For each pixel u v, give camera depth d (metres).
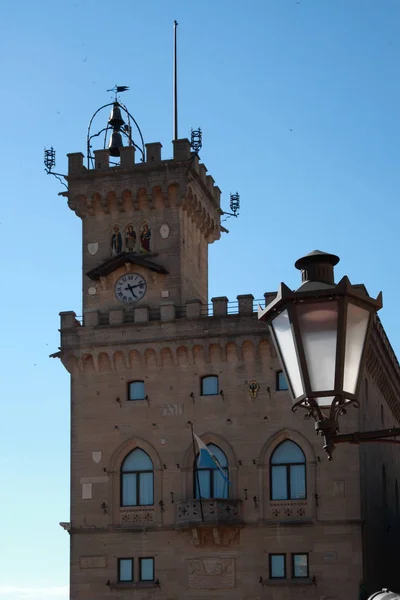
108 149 81.31
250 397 72.06
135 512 72.62
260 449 71.12
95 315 76.44
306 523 69.12
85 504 73.62
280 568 69.12
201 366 73.56
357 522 68.31
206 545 70.44
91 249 79.62
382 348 77.69
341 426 70.12
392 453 88.38
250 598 69.00
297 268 16.30
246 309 72.88
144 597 70.88
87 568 72.44
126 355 74.75
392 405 89.81
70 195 79.94
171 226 78.06
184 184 77.69
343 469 69.44
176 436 73.00
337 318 15.07
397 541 86.88
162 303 76.19
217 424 72.38
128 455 74.12
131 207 79.12
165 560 71.12
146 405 74.12
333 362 15.00
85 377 75.94
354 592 67.25
